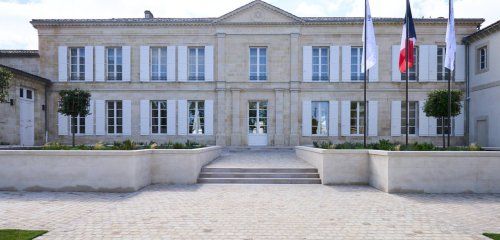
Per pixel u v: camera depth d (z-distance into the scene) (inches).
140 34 800.3
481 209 264.8
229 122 797.9
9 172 340.5
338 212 253.0
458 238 195.8
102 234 200.2
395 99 788.6
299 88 792.9
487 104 708.7
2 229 207.5
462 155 333.4
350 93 792.3
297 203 282.4
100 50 798.5
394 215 245.1
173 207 267.0
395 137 786.8
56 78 800.3
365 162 376.8
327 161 376.2
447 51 433.1
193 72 811.4
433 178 332.2
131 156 335.9
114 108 806.5
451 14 428.5
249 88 794.8
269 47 795.4
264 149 745.0
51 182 339.3
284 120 794.8
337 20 783.1
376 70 787.4
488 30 690.8
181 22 792.9
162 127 808.3
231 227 215.5
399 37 786.8
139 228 212.2
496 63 677.9
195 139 800.9
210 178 390.6
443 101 552.4
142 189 346.0
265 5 791.7
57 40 800.9
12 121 660.7
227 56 798.5
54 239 190.7
